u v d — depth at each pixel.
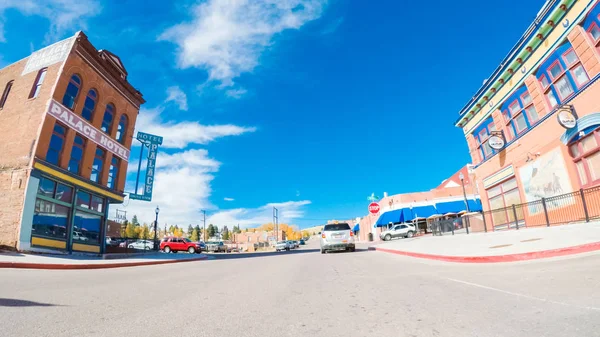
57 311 4.44
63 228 17.94
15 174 16.08
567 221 13.70
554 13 13.31
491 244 11.23
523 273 6.21
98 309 4.60
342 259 13.41
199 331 3.50
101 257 18.16
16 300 5.14
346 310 4.27
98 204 21.02
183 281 8.02
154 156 25.70
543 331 2.95
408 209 38.00
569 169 13.63
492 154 19.33
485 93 18.92
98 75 20.81
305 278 7.78
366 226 52.38
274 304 4.85
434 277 6.74
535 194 15.70
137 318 4.07
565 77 13.57
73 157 18.92
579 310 3.49
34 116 17.12
